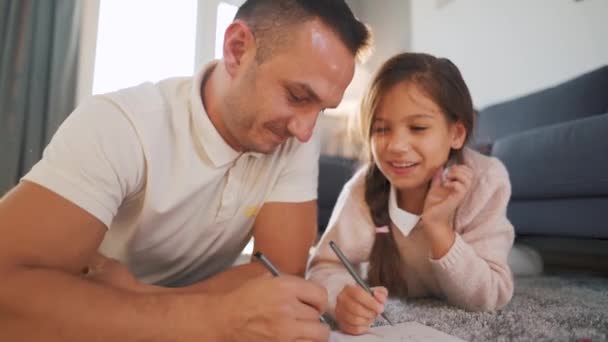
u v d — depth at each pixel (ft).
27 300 1.25
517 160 4.75
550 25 6.56
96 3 8.29
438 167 2.55
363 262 2.95
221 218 2.10
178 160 1.89
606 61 5.78
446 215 2.37
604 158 3.78
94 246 1.59
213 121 1.96
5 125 7.02
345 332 1.85
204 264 2.37
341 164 6.81
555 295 3.02
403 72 2.54
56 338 1.24
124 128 1.72
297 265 2.23
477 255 2.41
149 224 1.95
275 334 1.28
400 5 9.76
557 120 5.57
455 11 8.32
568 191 4.13
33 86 7.32
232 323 1.28
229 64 1.77
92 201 1.54
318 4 1.64
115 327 1.24
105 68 8.55
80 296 1.27
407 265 2.85
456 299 2.46
